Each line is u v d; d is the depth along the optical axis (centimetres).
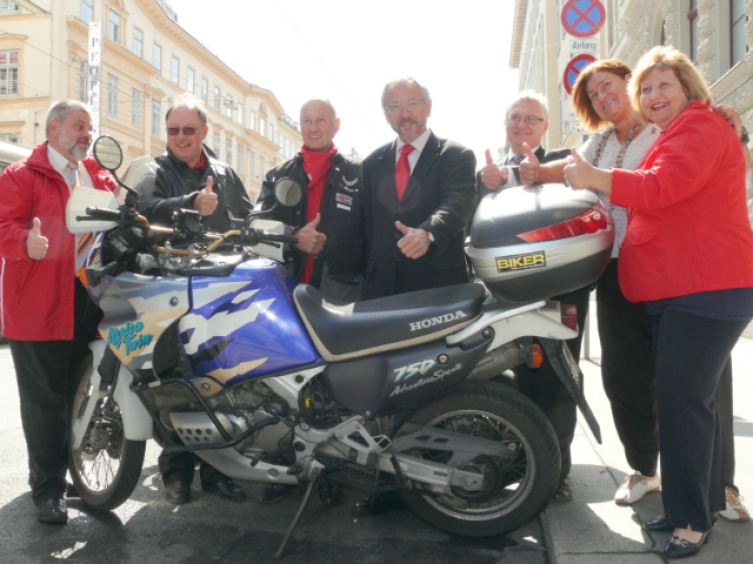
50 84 2797
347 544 297
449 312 281
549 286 268
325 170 404
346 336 282
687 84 270
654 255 267
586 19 750
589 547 269
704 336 258
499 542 299
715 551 264
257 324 287
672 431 263
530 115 379
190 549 293
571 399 323
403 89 357
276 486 347
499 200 284
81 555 286
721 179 257
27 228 325
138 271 315
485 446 280
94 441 334
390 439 286
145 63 3366
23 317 317
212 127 4359
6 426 482
